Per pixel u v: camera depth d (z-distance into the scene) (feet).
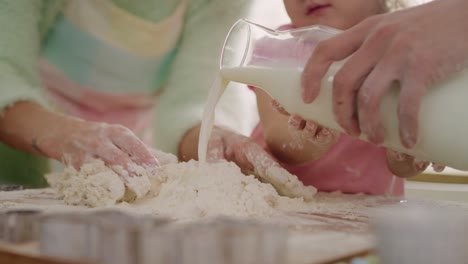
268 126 3.17
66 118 2.92
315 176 3.25
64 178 2.55
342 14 2.97
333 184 3.22
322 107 2.07
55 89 3.62
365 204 2.59
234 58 2.35
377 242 1.51
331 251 1.67
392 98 1.93
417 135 1.84
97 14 3.53
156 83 3.85
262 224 1.52
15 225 1.64
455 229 1.46
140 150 2.59
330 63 1.96
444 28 1.86
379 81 1.84
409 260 1.47
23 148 3.01
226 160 2.68
